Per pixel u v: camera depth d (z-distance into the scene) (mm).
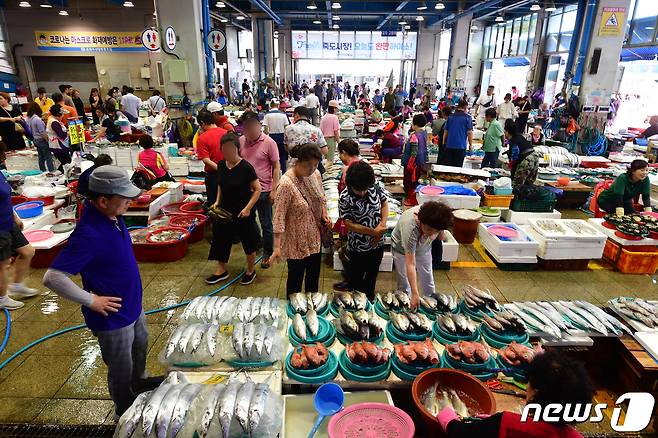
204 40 9898
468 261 5348
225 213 4336
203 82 9891
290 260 3541
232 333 2688
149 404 2027
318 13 22922
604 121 11703
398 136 9312
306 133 6230
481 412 2219
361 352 2514
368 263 3660
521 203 6203
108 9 19062
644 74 13508
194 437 1994
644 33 13492
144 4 18969
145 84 20109
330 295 4027
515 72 23109
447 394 2309
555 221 5438
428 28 28359
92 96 14758
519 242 5012
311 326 2805
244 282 4641
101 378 3188
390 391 2676
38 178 6223
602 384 3311
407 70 31047
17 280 4184
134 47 19578
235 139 4172
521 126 13523
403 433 2086
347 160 4922
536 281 4848
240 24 29156
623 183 5586
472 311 3111
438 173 6941
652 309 3365
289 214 3424
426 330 2822
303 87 23703
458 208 6086
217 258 4598
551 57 19297
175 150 8555
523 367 2502
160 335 3736
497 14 23000
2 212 3826
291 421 2334
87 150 8672
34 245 4715
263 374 2494
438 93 31141
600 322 3141
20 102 14844
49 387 3092
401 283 3738
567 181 7332
